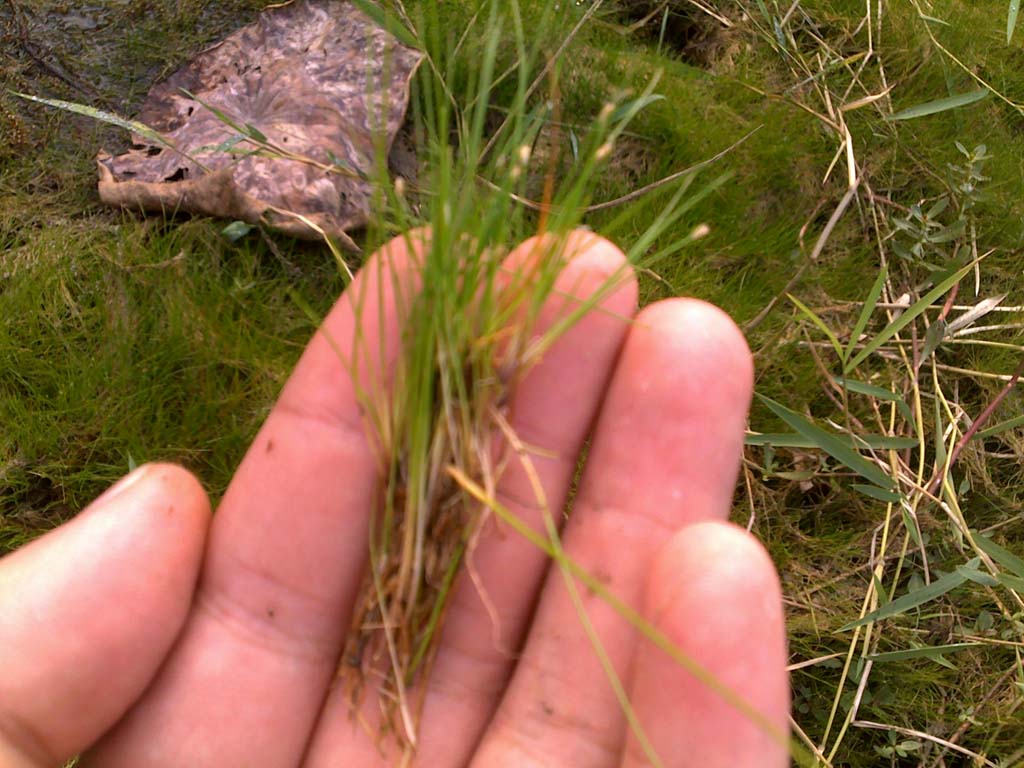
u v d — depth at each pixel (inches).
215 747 4.7
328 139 7.0
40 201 6.9
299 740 4.8
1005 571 6.9
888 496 6.0
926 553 6.9
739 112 8.1
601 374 4.7
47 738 4.3
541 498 4.1
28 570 4.3
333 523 4.6
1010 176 8.3
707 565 4.0
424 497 4.3
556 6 7.5
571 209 4.0
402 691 4.5
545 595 4.7
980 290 7.9
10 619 4.2
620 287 4.5
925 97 8.5
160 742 4.6
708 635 3.9
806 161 7.9
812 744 6.0
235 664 4.7
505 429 4.2
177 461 6.4
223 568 4.7
